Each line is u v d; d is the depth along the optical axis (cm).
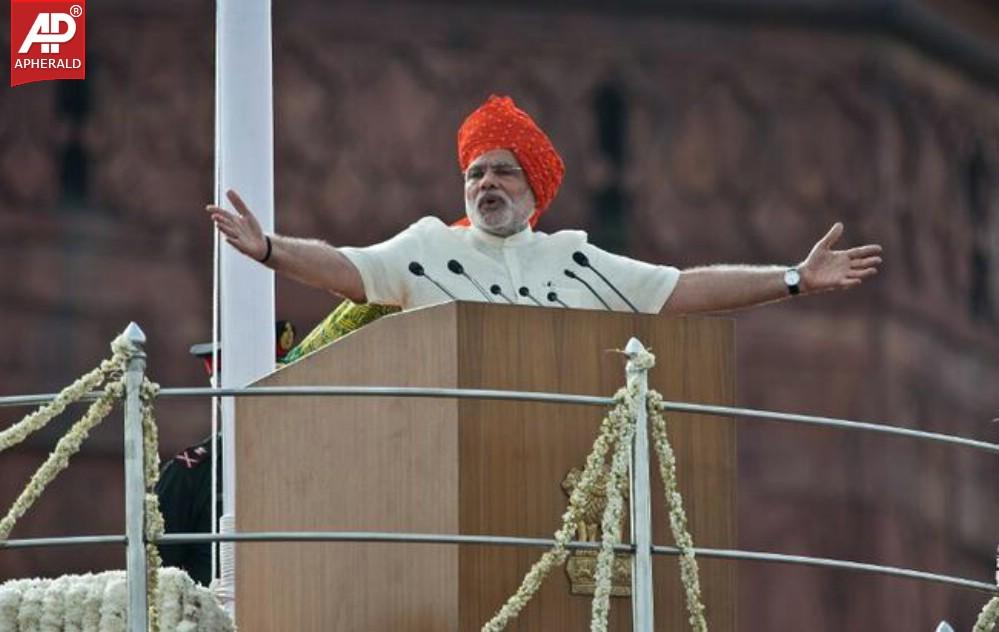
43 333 7850
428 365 2623
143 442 2508
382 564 2653
